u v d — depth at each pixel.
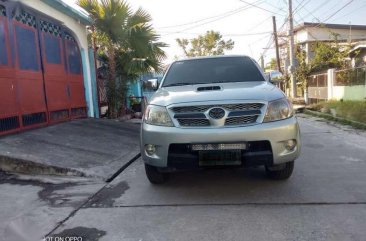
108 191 4.72
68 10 9.72
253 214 3.76
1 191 4.71
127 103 15.97
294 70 24.50
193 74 5.70
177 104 4.25
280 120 4.18
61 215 3.88
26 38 8.13
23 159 5.52
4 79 7.09
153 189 4.76
